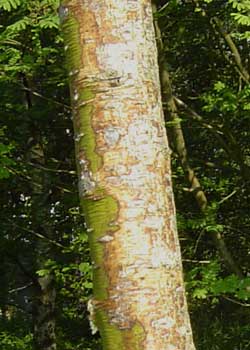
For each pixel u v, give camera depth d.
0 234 11.77
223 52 9.98
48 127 11.19
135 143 2.31
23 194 12.20
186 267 9.10
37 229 11.31
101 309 2.27
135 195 2.28
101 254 2.28
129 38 2.36
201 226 8.34
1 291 14.32
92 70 2.34
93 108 2.33
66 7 2.40
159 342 2.21
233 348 10.87
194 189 9.20
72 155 11.60
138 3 2.40
